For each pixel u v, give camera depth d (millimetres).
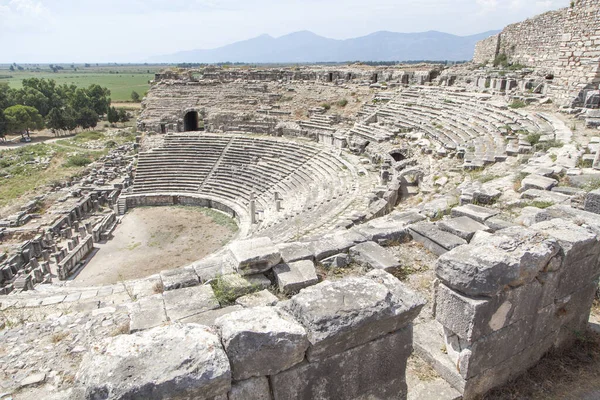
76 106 91562
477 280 5594
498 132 27172
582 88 27141
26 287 22828
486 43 53812
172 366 4180
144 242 30891
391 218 12188
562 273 6578
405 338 5660
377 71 51688
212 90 54875
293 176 37656
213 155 44844
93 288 15695
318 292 5430
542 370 6969
